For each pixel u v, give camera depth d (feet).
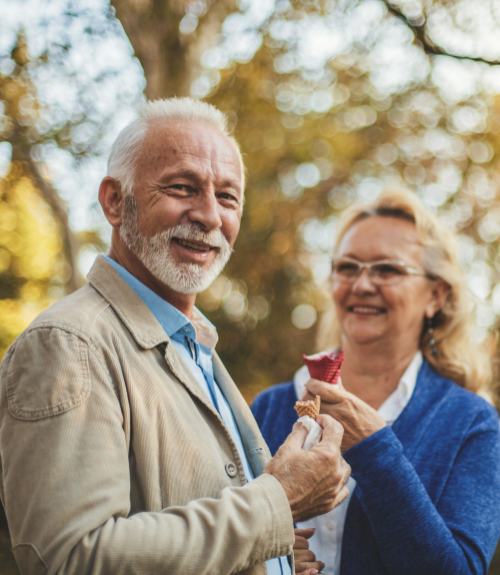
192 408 4.46
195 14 16.46
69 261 20.57
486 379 8.40
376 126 30.22
